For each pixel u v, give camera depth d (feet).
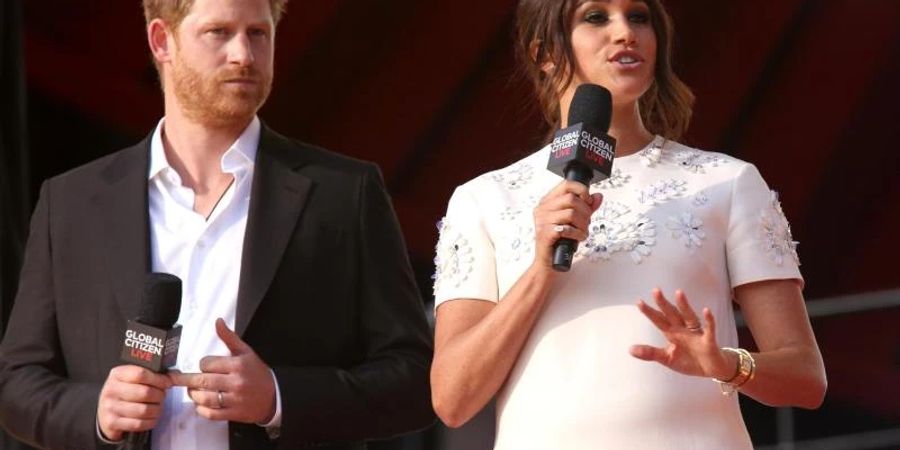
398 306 47.60
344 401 45.42
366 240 47.60
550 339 39.52
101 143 97.09
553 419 38.91
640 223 40.01
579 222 37.45
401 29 100.01
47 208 48.19
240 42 46.50
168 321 42.65
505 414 40.19
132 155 48.21
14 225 63.87
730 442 38.83
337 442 46.78
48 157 96.07
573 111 39.34
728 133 105.70
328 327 46.88
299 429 44.86
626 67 41.11
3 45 64.80
